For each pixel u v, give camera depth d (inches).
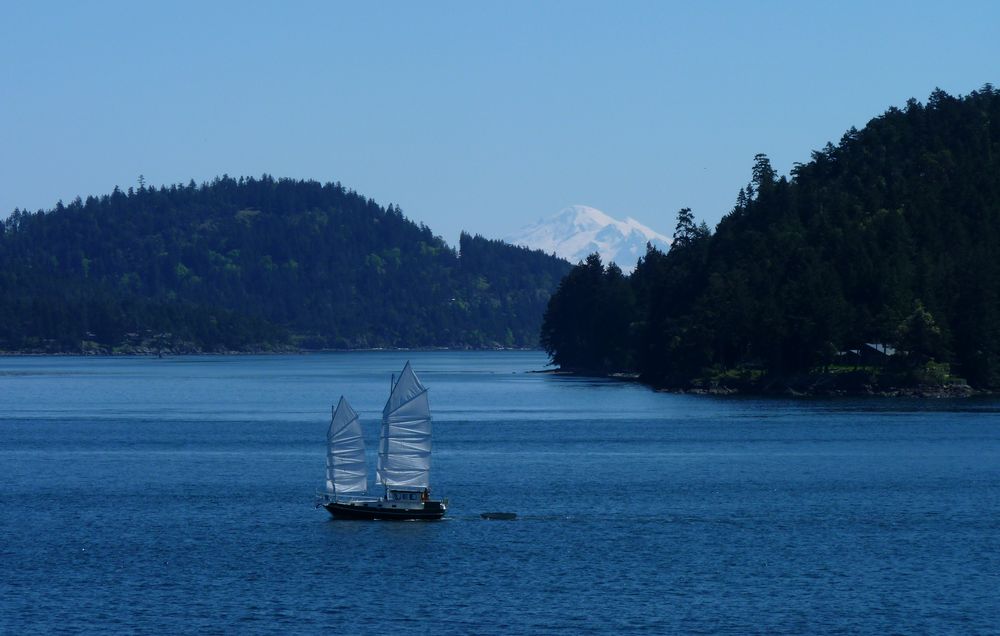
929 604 5831.7
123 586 6122.1
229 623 5516.7
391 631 5413.4
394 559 6702.8
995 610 5728.3
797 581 6245.1
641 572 6432.1
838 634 5388.8
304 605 5797.2
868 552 6894.7
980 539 7234.3
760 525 7677.2
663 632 5408.5
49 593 5994.1
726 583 6205.7
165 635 5349.4
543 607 5762.8
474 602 5851.4
